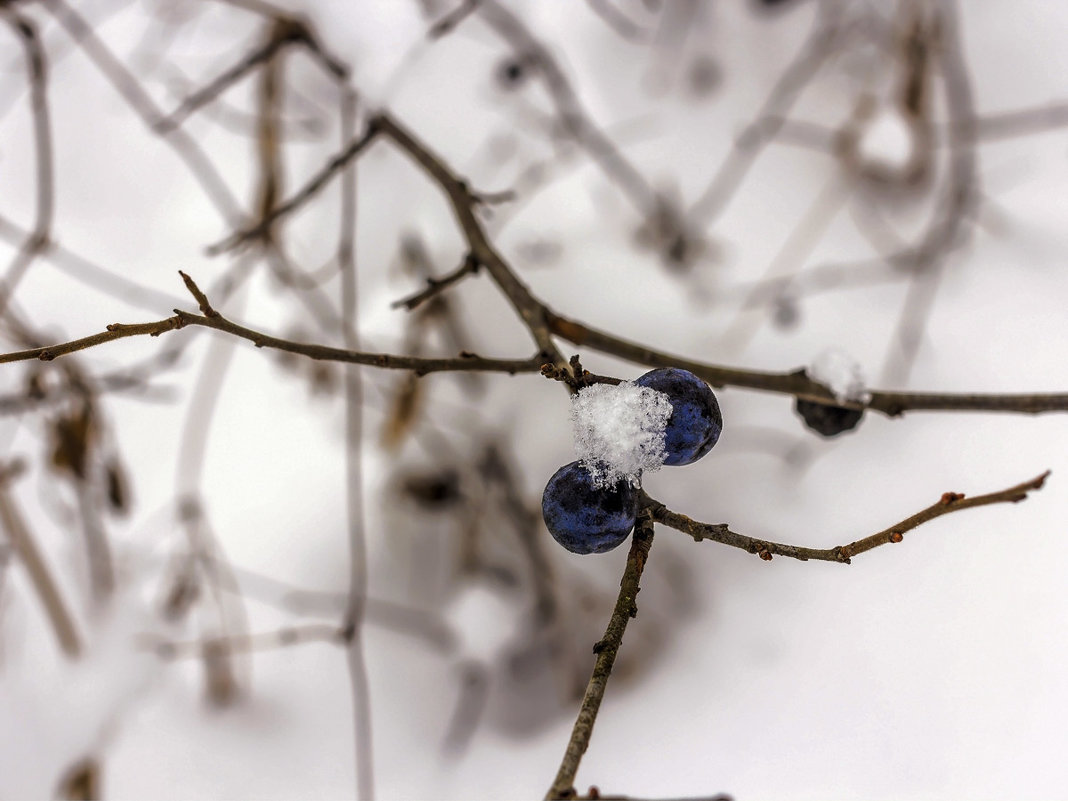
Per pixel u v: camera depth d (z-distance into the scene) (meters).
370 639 0.30
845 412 0.26
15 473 0.31
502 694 0.29
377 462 0.33
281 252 0.35
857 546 0.19
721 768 0.27
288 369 0.34
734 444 0.33
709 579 0.30
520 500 0.32
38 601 0.30
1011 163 0.35
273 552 0.32
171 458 0.33
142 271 0.34
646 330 0.35
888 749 0.27
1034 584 0.28
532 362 0.23
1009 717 0.27
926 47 0.35
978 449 0.31
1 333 0.31
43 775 0.28
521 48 0.37
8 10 0.33
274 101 0.36
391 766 0.28
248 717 0.29
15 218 0.35
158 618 0.30
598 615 0.30
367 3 0.37
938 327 0.33
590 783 0.27
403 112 0.37
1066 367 0.31
